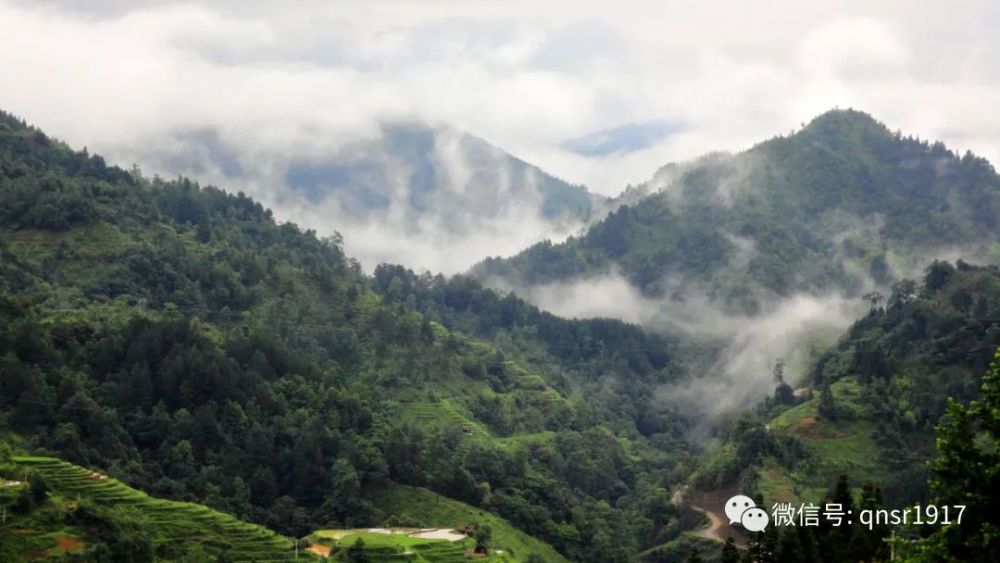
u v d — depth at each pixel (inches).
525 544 6811.0
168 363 6963.6
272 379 7534.5
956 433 2487.7
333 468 6727.4
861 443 7111.2
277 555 5438.0
